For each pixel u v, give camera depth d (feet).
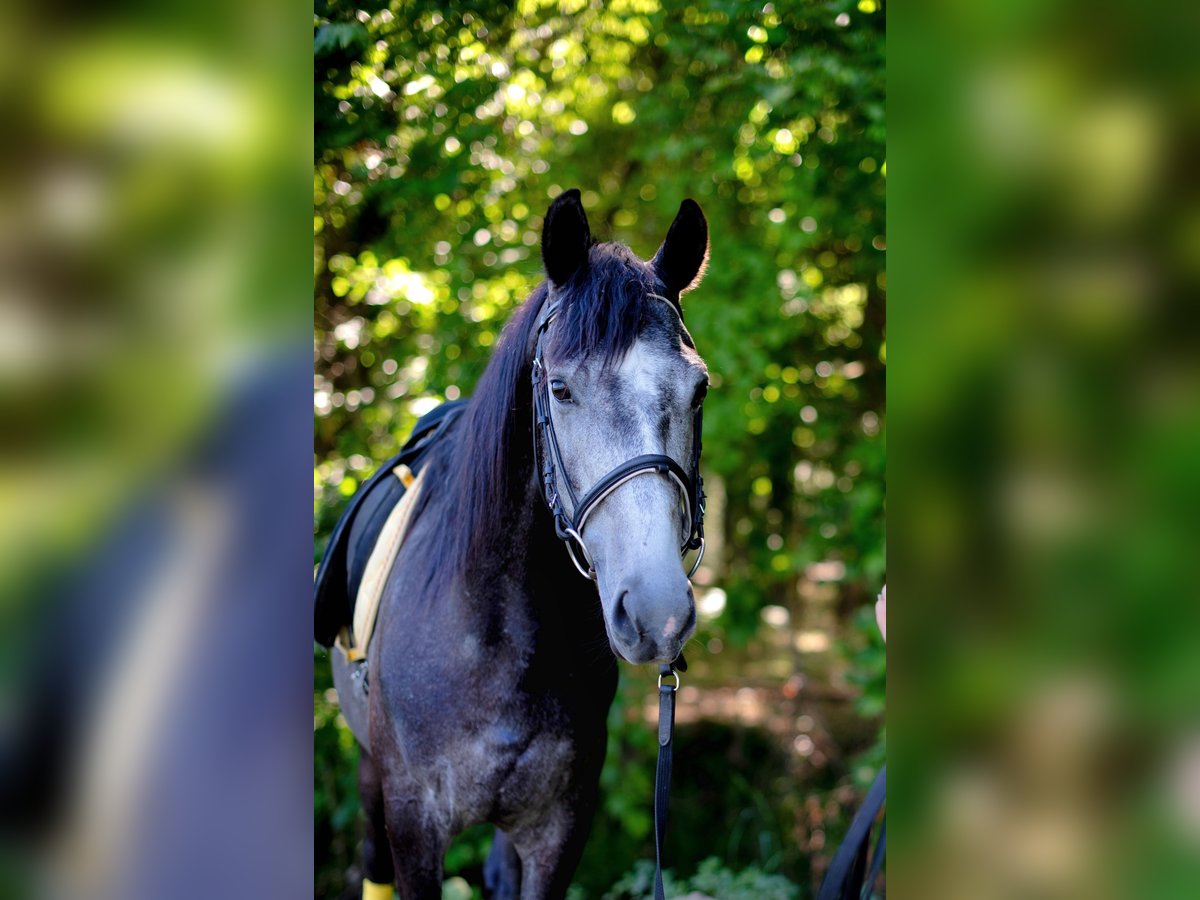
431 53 9.39
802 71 9.84
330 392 12.04
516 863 7.20
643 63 12.55
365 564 6.94
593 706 5.89
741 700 14.58
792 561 12.90
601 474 4.51
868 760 11.57
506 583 5.56
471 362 11.65
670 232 5.28
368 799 7.55
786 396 13.43
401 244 11.42
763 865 12.19
